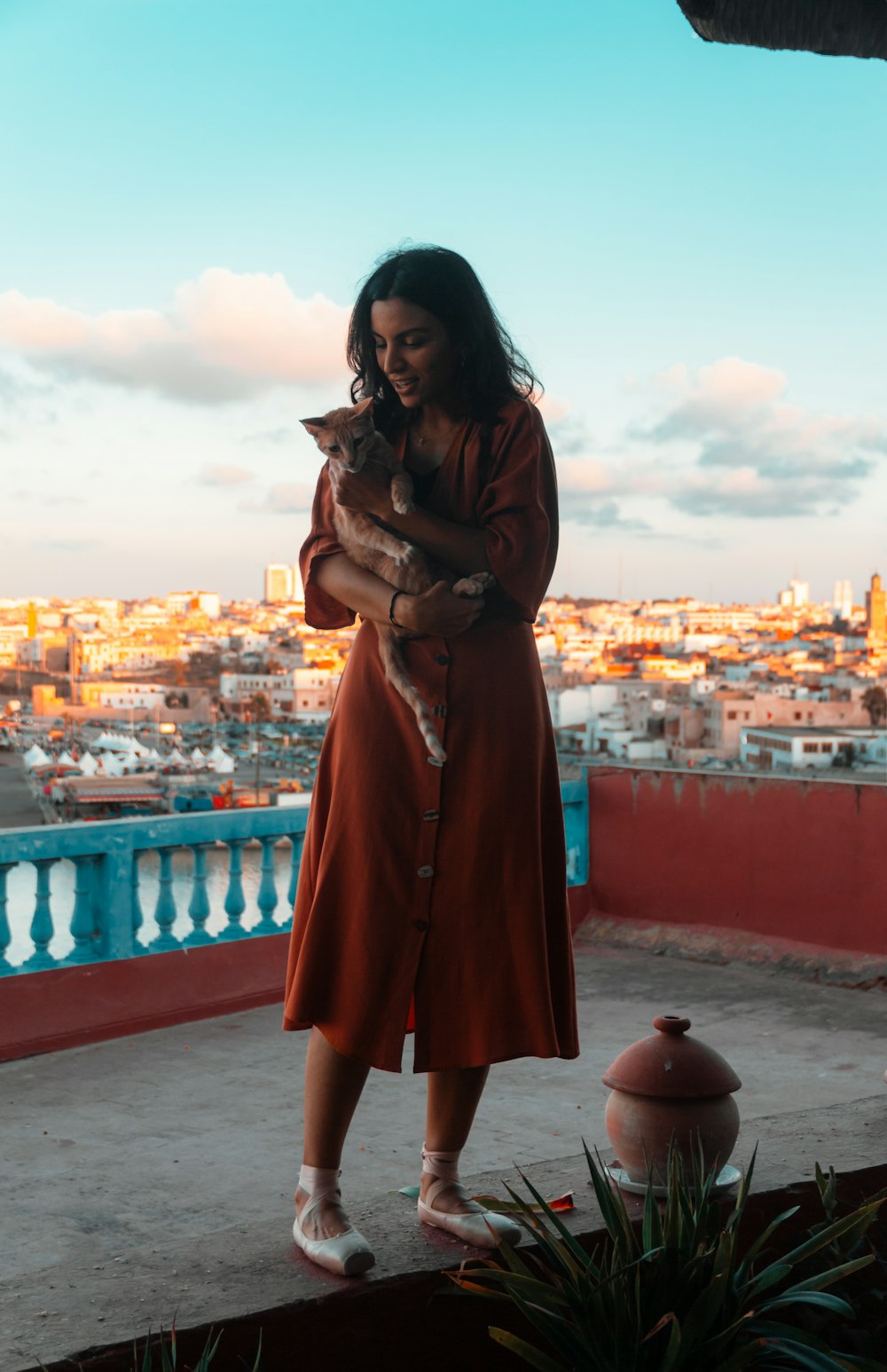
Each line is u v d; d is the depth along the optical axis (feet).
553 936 7.14
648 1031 14.34
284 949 16.52
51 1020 14.02
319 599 7.31
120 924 14.99
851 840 16.75
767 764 406.62
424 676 6.83
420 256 6.85
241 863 16.26
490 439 6.95
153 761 427.74
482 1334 6.66
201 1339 5.96
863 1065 12.92
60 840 14.40
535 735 6.98
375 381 7.36
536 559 6.81
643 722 514.68
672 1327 5.85
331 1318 6.29
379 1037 6.68
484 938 6.80
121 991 14.75
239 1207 9.27
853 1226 6.70
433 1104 7.22
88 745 512.22
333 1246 6.61
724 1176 7.69
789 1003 15.60
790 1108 11.46
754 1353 6.18
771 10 8.97
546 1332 6.15
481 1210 7.06
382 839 6.78
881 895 16.43
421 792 6.80
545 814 7.14
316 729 581.53
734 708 491.31
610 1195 6.73
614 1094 7.77
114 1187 9.71
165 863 15.57
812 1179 7.82
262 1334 6.10
